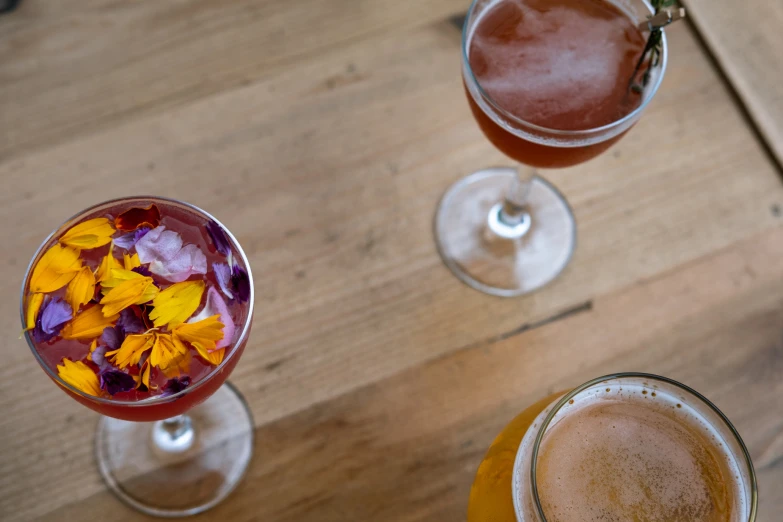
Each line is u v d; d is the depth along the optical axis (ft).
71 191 1.99
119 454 1.83
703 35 2.15
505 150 1.82
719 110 2.12
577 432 1.57
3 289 1.91
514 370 1.91
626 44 1.80
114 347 1.57
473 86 1.73
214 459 1.83
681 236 2.03
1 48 2.09
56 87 2.06
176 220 1.66
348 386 1.89
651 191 2.06
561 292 1.98
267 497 1.81
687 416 1.57
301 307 1.94
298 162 2.05
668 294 1.98
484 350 1.93
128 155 2.02
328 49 2.13
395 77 2.12
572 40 1.80
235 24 2.14
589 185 2.08
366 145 2.07
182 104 2.07
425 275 1.99
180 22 2.13
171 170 2.02
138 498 1.80
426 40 2.15
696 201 2.06
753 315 1.96
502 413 1.88
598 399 1.58
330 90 2.10
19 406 1.84
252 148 2.05
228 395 1.88
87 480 1.81
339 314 1.94
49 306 1.57
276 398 1.88
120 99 2.06
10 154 2.01
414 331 1.94
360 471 1.83
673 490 1.53
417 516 1.80
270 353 1.91
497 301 1.97
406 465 1.84
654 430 1.57
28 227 1.96
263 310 1.94
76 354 1.56
